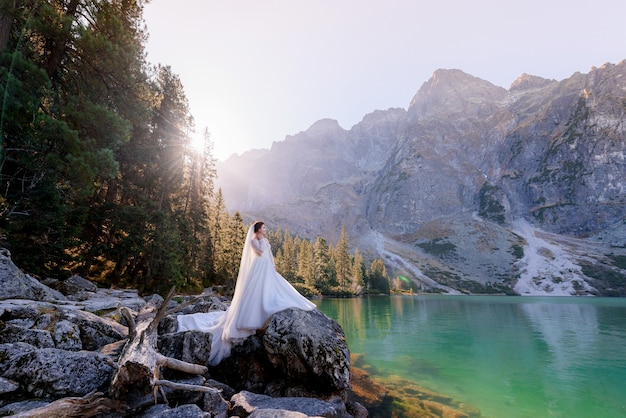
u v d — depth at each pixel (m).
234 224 49.88
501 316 32.56
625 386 10.19
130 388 4.36
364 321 27.69
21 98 10.24
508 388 9.99
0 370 4.36
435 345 16.64
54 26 12.12
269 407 4.88
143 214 21.73
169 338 6.25
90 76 15.02
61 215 13.12
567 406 8.58
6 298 7.12
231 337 6.61
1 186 11.25
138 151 24.08
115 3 16.52
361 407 7.09
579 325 25.14
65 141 11.70
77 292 11.91
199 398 4.91
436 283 157.88
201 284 38.38
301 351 6.08
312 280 81.25
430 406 8.21
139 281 24.91
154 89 25.09
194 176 38.25
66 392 4.28
